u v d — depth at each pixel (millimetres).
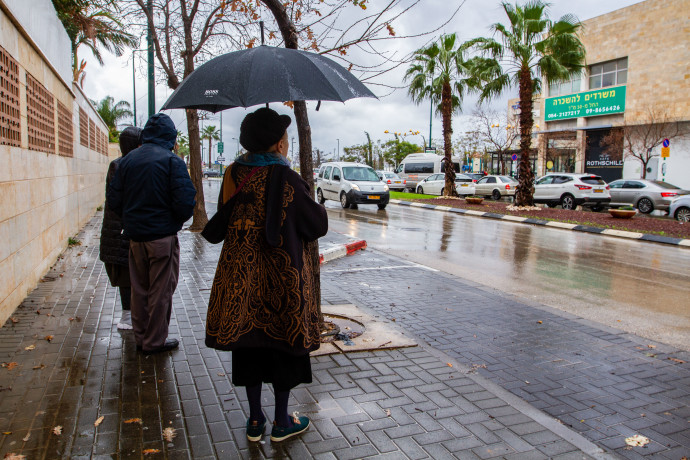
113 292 6242
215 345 2689
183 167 4062
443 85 26906
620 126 32562
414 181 36625
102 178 19797
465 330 5262
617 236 13961
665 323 5824
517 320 5664
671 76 29422
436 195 30500
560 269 9016
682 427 3316
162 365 4023
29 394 3451
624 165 32562
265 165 2779
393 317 5672
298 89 3010
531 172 20734
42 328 4859
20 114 5918
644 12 30641
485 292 7016
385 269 8594
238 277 2703
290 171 2795
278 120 2836
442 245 11711
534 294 7129
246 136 2807
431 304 6297
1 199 5000
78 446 2828
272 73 3025
